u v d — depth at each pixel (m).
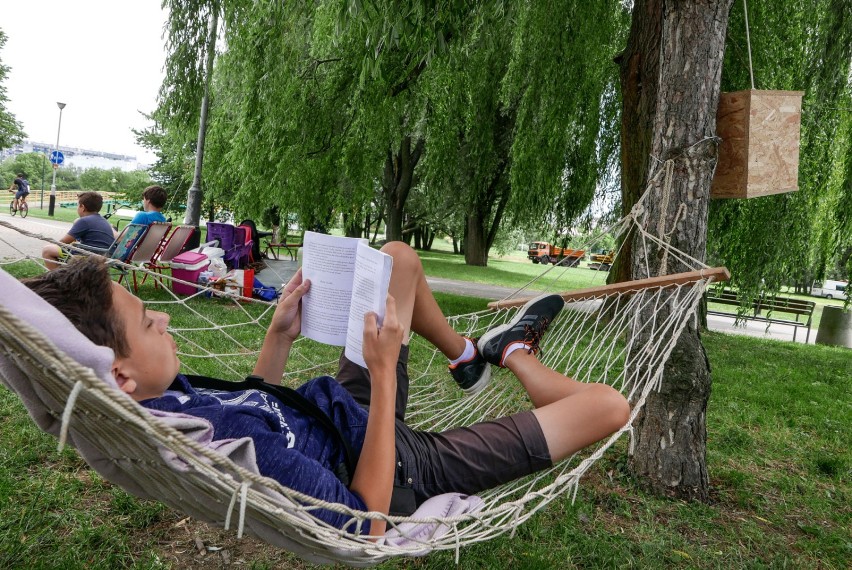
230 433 1.42
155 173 25.28
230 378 4.59
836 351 10.95
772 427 5.09
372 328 1.63
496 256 43.81
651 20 7.23
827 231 9.19
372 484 1.58
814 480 3.96
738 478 3.71
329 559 1.62
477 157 11.63
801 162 8.21
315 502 1.32
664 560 2.76
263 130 9.77
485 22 8.79
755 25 7.57
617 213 10.71
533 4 8.97
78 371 0.93
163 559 2.40
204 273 8.15
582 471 1.91
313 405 1.67
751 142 3.16
